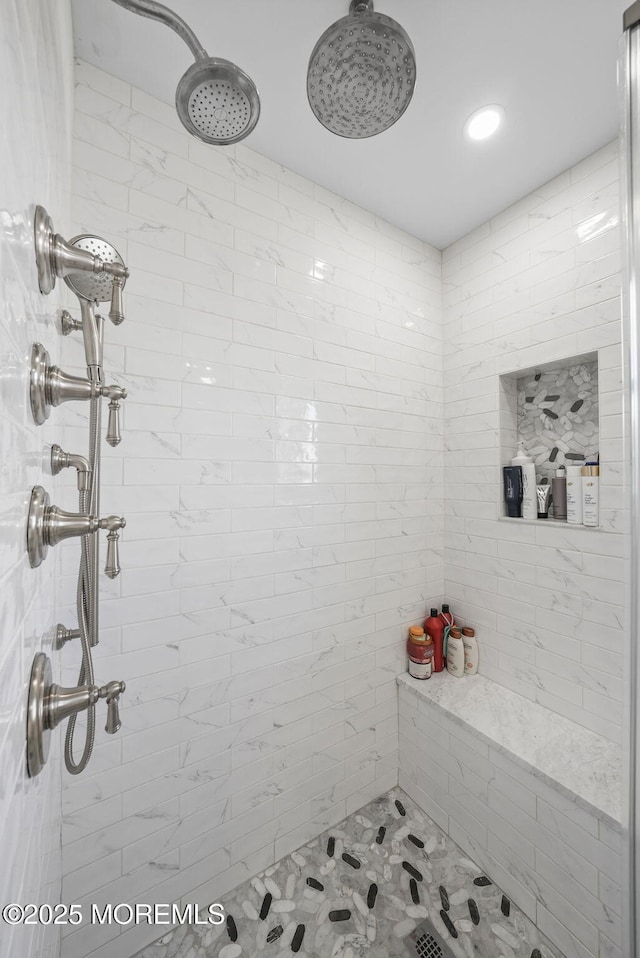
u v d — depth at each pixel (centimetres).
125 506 112
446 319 196
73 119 105
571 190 147
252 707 136
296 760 147
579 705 144
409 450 183
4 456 31
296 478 147
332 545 157
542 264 156
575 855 115
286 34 102
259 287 138
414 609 185
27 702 45
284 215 144
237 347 133
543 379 171
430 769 162
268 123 127
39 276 46
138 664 114
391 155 140
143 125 116
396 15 98
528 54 107
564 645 149
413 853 147
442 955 117
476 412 182
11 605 34
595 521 140
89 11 96
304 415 149
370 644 169
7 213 31
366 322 168
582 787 118
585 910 113
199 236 125
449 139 134
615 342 135
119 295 60
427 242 191
